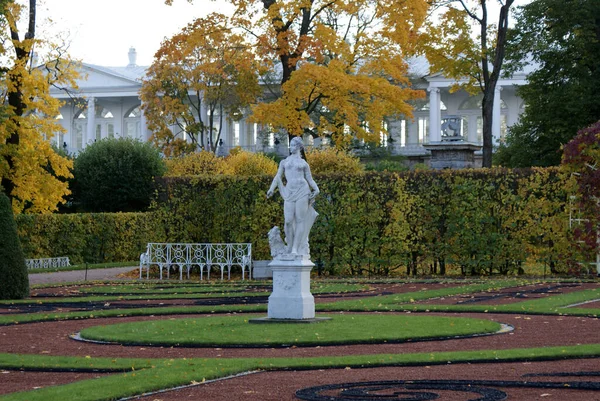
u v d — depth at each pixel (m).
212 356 13.95
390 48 37.81
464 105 90.75
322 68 35.12
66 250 45.94
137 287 29.61
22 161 35.22
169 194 36.72
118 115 98.56
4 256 25.39
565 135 46.88
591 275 31.55
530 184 32.38
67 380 12.01
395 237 33.94
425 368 12.46
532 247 32.38
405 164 83.94
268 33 37.38
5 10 34.19
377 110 36.91
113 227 48.84
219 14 37.97
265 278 34.34
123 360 13.33
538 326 17.12
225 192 36.25
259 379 11.79
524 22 48.09
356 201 34.38
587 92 46.44
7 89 36.06
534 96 48.84
